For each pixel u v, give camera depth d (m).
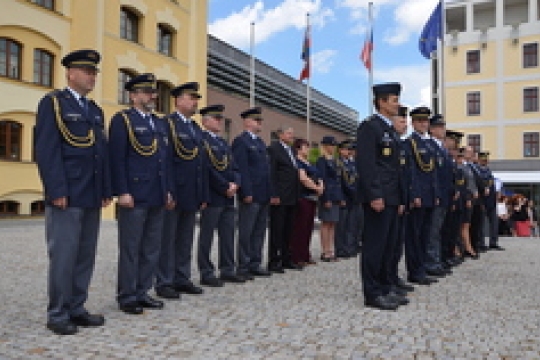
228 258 7.18
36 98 18.16
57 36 18.91
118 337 4.43
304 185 8.87
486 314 5.52
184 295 6.20
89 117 4.93
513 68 36.03
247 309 5.48
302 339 4.44
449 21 40.41
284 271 8.19
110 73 20.52
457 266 9.23
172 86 24.20
